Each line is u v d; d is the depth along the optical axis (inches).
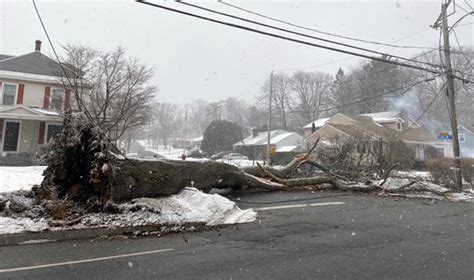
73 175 311.4
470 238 242.1
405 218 318.0
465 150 1509.6
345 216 318.7
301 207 362.0
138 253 198.7
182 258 188.9
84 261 182.7
